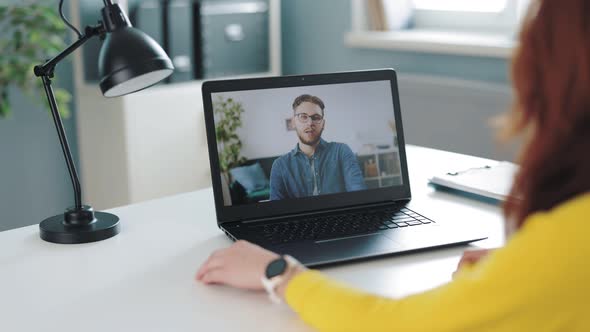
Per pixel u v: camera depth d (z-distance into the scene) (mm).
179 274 1172
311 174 1426
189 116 3172
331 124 1449
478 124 2967
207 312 1032
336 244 1260
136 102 3006
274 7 3436
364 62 3457
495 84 2963
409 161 1869
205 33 3166
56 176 3311
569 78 734
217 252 1138
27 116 3178
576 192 765
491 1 3240
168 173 3154
